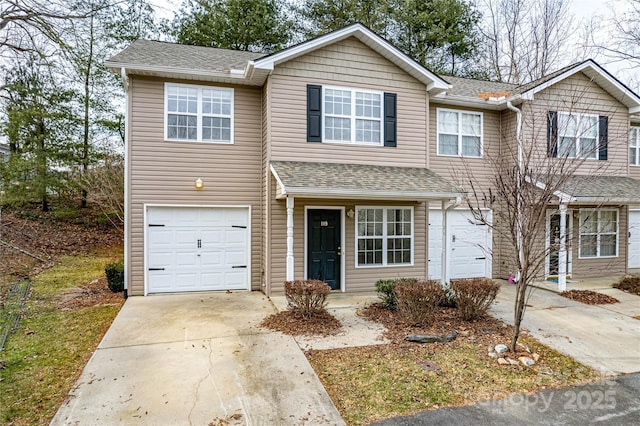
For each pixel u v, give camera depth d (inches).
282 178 300.7
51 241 545.6
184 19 694.5
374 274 378.9
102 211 639.8
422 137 390.9
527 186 214.8
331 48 361.7
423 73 377.4
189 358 201.6
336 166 354.0
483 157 442.6
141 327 252.5
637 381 182.9
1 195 571.5
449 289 306.8
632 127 510.9
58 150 600.4
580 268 445.1
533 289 383.9
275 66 346.0
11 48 304.7
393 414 151.2
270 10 737.0
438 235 434.6
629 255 525.3
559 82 432.1
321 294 267.4
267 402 157.6
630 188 414.9
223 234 368.8
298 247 355.3
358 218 374.9
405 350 214.5
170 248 354.9
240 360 199.5
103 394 162.6
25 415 148.0
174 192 351.9
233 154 367.9
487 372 188.5
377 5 742.5
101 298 335.3
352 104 368.5
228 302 322.7
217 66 365.4
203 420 144.1
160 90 348.5
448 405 158.7
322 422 144.2
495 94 447.8
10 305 304.2
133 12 620.4
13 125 561.6
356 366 193.6
